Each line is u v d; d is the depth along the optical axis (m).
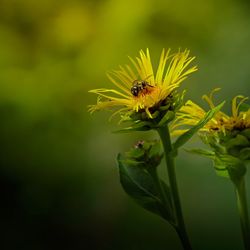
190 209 1.81
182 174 1.87
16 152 1.93
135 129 0.93
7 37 2.06
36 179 1.94
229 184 1.79
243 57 2.06
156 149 0.94
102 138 2.02
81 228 1.91
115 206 1.93
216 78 2.07
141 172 0.94
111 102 0.93
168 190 0.94
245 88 2.01
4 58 2.00
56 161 1.95
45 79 1.98
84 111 2.00
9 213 1.90
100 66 2.03
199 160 1.87
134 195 0.94
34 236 1.89
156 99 0.92
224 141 0.92
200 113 0.93
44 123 1.94
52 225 1.91
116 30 2.08
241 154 0.92
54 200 1.93
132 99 0.93
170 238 1.79
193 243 1.75
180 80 0.92
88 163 1.99
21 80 1.94
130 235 1.85
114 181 1.97
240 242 1.69
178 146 0.91
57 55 2.07
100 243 1.89
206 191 1.82
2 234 1.87
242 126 0.92
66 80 2.00
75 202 1.94
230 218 1.74
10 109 1.91
